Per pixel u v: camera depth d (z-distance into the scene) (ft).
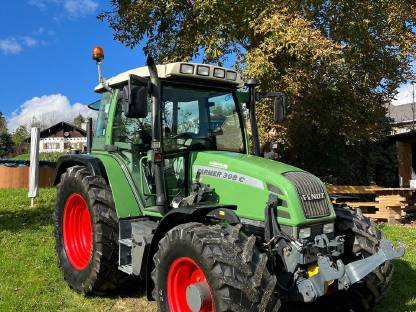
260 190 13.07
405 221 35.19
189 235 11.78
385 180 53.16
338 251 12.94
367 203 34.37
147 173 15.84
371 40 30.91
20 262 19.51
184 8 33.81
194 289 11.51
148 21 34.83
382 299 15.19
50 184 47.96
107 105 18.15
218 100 16.29
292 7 29.55
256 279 10.93
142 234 14.58
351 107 34.06
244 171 13.55
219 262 11.05
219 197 13.93
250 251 11.22
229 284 10.78
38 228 26.09
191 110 15.66
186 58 32.91
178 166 15.15
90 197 15.90
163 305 12.54
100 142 18.38
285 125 32.22
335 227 14.20
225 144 16.16
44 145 144.05
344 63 29.14
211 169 14.32
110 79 17.38
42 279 17.60
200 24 32.12
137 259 14.35
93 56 18.25
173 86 15.37
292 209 12.41
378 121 39.01
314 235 12.78
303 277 12.05
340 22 30.60
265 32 28.86
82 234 17.67
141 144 16.01
